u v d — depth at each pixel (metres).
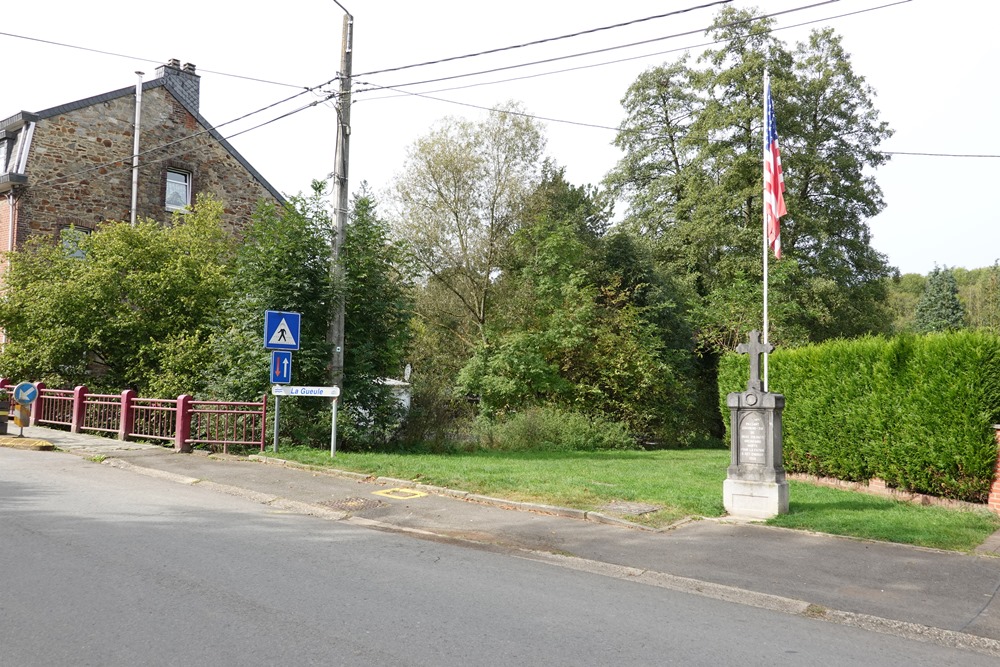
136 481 10.76
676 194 34.97
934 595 6.01
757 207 30.19
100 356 19.25
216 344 15.23
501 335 24.78
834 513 9.11
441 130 27.17
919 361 10.25
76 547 6.57
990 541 7.82
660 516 8.82
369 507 9.16
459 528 8.21
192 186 25.83
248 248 14.66
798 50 31.23
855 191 30.17
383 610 5.16
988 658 4.77
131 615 4.84
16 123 22.86
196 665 4.05
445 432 17.45
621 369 24.14
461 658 4.31
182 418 13.84
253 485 10.46
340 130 14.63
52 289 18.05
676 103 35.28
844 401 11.63
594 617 5.23
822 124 30.72
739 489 9.12
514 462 14.01
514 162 27.30
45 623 4.65
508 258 27.61
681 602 5.77
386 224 16.03
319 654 4.28
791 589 6.15
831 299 28.81
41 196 22.58
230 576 5.85
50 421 17.66
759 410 9.19
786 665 4.47
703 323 27.55
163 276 18.44
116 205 24.19
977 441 9.40
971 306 67.25
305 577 5.93
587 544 7.59
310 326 14.52
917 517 8.88
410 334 16.77
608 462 15.20
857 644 4.93
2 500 8.77
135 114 24.72
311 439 14.16
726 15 30.86
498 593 5.73
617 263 29.05
